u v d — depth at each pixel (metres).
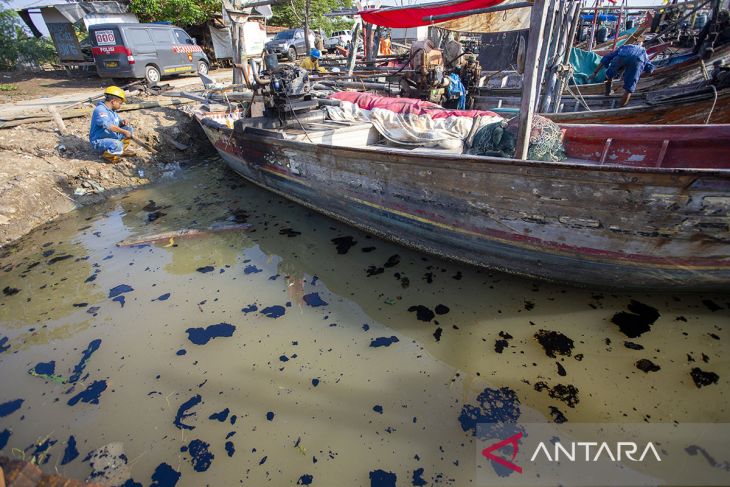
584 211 2.97
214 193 6.22
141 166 6.92
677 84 6.54
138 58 11.87
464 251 3.86
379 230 4.51
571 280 3.49
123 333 3.38
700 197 2.58
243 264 4.32
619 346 2.92
